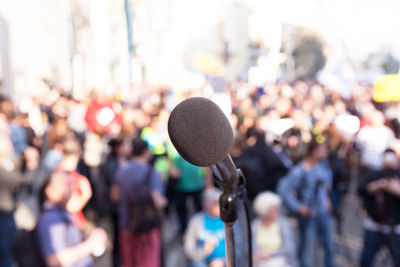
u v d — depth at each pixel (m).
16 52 12.83
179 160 5.61
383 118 6.29
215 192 3.48
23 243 2.61
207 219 3.46
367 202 4.20
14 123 6.35
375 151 6.12
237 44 22.81
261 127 5.91
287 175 4.73
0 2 11.90
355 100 11.76
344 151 5.80
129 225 3.98
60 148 4.84
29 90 13.48
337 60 14.06
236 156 4.89
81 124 7.65
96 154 4.39
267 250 3.53
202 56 13.83
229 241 0.84
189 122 0.72
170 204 5.89
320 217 4.45
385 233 4.12
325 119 7.14
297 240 5.23
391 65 16.91
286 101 8.88
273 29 25.17
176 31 12.02
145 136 5.64
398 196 4.02
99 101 9.15
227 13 21.44
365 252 4.27
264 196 3.60
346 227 6.48
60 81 15.50
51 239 2.60
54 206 2.69
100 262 2.96
